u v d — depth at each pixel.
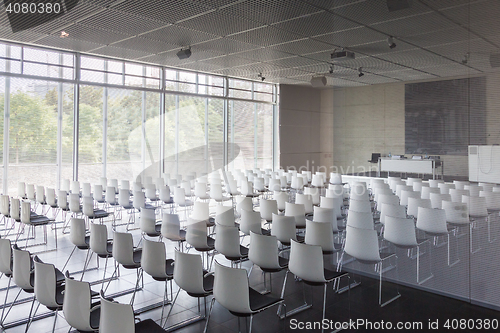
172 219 5.30
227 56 9.62
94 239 4.58
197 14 6.39
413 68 10.62
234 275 3.01
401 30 7.24
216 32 7.45
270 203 6.32
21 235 7.41
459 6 5.88
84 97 10.15
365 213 5.05
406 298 4.38
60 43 8.41
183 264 3.45
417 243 4.53
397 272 4.95
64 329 3.71
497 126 4.43
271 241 3.98
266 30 7.33
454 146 5.72
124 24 6.95
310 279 3.67
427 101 6.40
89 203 6.90
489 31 4.40
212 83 13.09
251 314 3.09
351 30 7.28
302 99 15.95
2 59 8.70
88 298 2.79
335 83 13.30
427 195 6.69
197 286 3.41
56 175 9.75
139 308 4.13
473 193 4.78
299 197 6.89
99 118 10.48
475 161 4.75
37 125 9.39
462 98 5.54
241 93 14.09
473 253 4.51
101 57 10.08
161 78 11.59
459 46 8.21
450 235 4.82
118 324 2.48
